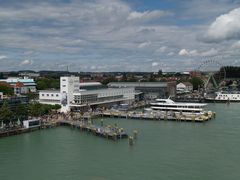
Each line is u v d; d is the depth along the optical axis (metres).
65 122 190.38
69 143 143.75
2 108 169.25
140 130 174.12
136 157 120.88
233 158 118.94
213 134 160.75
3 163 114.94
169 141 145.88
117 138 151.88
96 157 121.25
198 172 104.69
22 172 105.88
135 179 99.00
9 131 159.25
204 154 124.06
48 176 102.25
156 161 115.94
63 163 114.56
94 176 101.75
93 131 165.25
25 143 143.50
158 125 191.12
